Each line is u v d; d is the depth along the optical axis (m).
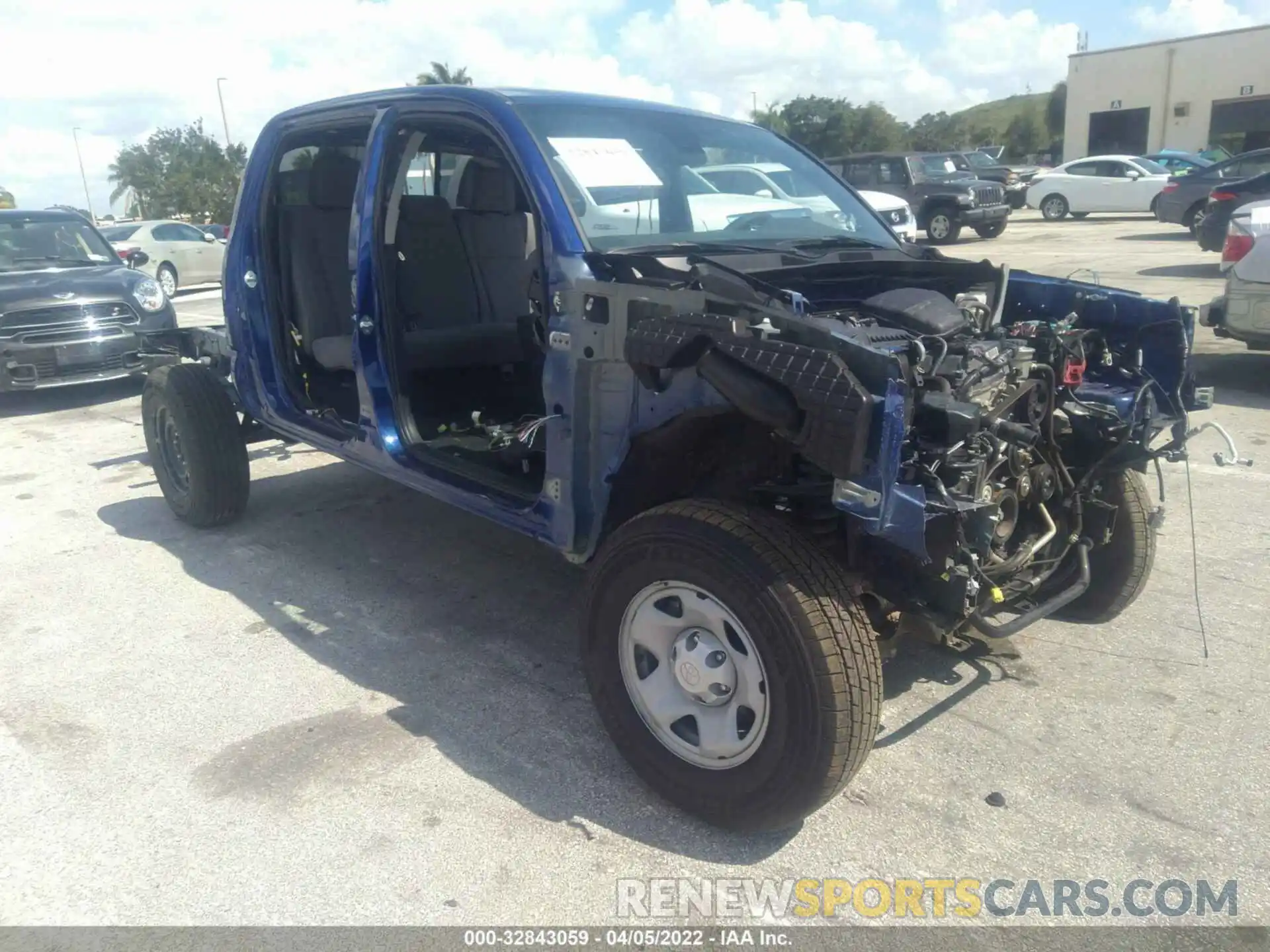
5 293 8.57
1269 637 3.94
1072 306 3.66
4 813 2.96
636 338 2.78
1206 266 14.36
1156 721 3.39
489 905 2.58
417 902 2.59
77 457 7.11
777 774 2.62
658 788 2.94
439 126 3.81
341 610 4.34
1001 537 3.00
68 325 8.70
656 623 2.86
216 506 5.16
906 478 2.59
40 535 5.37
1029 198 26.72
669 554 2.73
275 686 3.68
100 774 3.15
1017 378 3.01
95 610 4.37
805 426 2.39
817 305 3.22
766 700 2.61
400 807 2.96
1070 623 4.11
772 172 4.18
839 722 2.51
